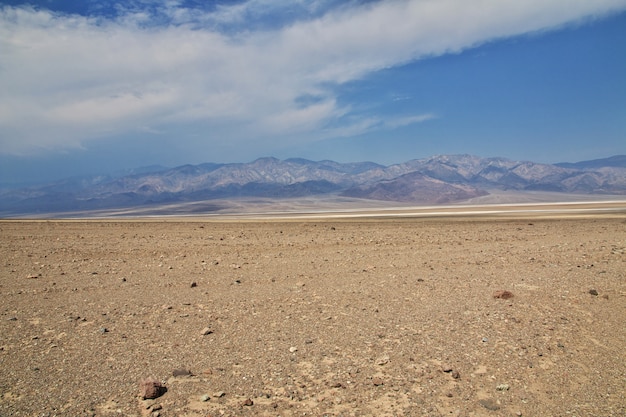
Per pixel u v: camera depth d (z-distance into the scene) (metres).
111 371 7.46
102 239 28.77
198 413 6.13
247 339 8.99
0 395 6.60
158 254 21.47
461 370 7.46
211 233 33.12
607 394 6.64
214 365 7.70
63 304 11.91
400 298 12.06
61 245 25.23
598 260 17.70
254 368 7.57
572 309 10.75
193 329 9.66
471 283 13.76
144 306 11.64
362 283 14.12
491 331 9.27
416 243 24.97
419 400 6.49
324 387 6.89
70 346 8.66
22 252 22.25
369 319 10.20
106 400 6.47
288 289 13.44
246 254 21.23
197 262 18.86
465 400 6.51
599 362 7.74
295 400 6.50
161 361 7.88
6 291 13.48
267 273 16.11
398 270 16.36
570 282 13.60
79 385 6.95
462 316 10.29
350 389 6.81
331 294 12.68
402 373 7.34
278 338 9.02
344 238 28.02
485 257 19.08
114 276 15.80
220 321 10.25
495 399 6.53
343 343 8.70
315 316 10.52
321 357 8.02
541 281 13.80
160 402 6.42
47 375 7.31
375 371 7.43
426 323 9.84
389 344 8.61
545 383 7.02
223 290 13.46
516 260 18.08
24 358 8.04
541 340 8.74
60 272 16.67
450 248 22.52
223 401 6.46
